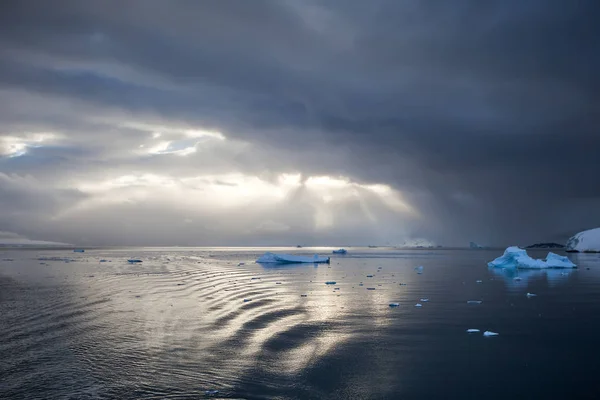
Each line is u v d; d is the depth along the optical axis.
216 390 19.55
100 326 30.78
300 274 73.75
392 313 35.50
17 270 81.25
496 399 18.58
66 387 19.94
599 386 19.89
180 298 43.38
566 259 87.06
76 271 78.88
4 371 21.89
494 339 27.50
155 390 19.58
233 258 142.62
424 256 180.12
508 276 69.44
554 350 25.17
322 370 22.02
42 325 31.09
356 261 128.88
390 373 21.58
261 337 27.92
